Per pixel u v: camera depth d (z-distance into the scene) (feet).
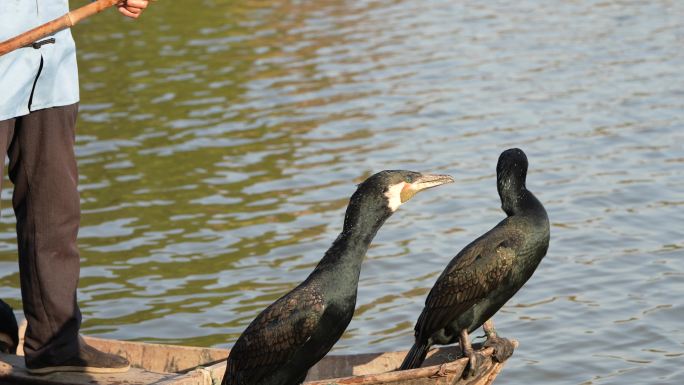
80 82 78.89
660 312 40.45
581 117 65.67
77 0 106.32
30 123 26.00
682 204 51.16
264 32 92.99
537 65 79.30
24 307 26.81
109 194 55.47
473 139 62.28
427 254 46.24
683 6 98.32
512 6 101.71
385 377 26.00
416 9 101.35
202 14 101.09
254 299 42.16
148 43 89.97
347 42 88.89
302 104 71.51
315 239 48.21
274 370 24.25
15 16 25.39
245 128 66.64
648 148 59.41
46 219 26.30
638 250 46.21
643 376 35.76
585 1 102.94
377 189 24.25
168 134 65.87
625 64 78.38
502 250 28.19
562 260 45.50
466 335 28.43
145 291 43.19
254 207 52.75
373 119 67.36
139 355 30.94
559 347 37.96
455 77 76.79
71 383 26.40
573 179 55.01
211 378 25.95
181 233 49.55
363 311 40.88
